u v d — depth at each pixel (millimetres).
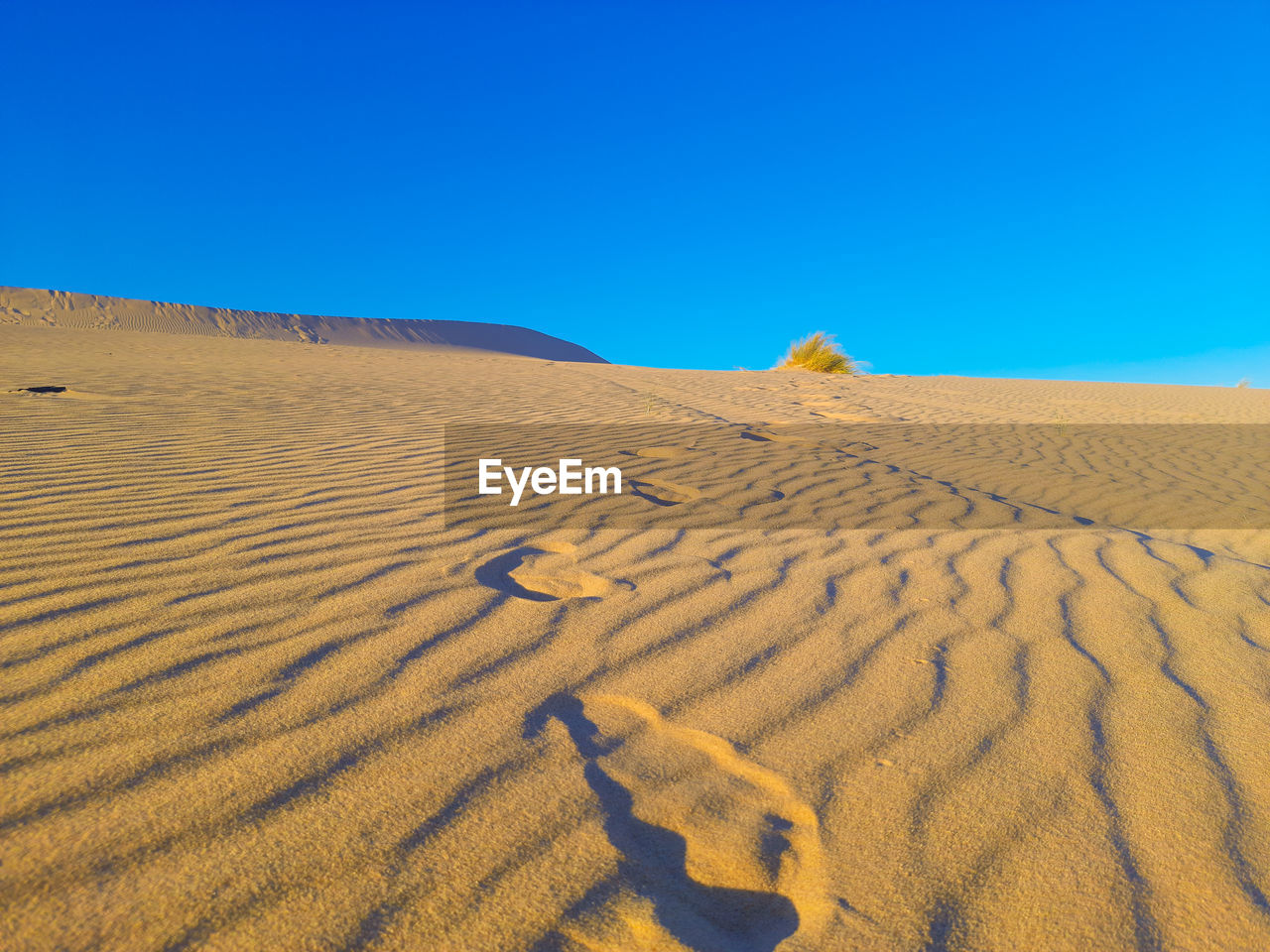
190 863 1155
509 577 2578
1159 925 1117
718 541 3096
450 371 11391
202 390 6695
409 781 1389
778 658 1990
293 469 3869
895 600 2471
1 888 1087
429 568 2549
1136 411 9930
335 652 1896
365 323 80938
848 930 1089
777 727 1646
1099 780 1474
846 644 2104
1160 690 1873
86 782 1326
